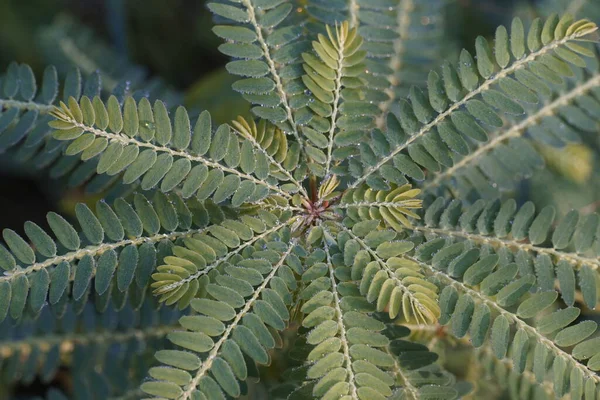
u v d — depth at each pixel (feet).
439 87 2.12
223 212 2.12
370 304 2.05
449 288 2.07
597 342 2.05
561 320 2.06
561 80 2.11
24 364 2.39
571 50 2.12
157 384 2.00
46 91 2.27
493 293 2.07
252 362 2.10
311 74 2.11
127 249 2.09
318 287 2.06
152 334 2.37
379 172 2.12
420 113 2.12
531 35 2.12
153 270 2.10
